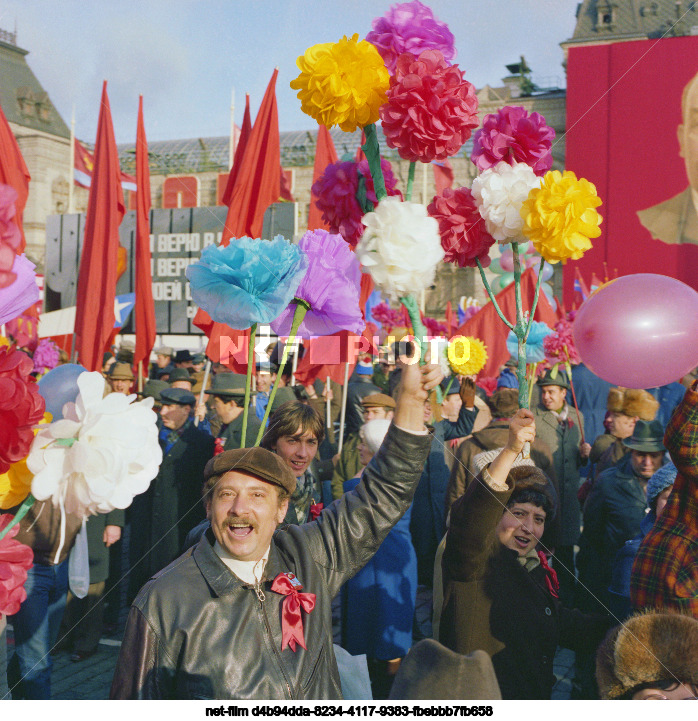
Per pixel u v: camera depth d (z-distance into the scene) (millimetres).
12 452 739
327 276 1378
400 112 1301
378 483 1510
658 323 1456
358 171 1497
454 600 1649
